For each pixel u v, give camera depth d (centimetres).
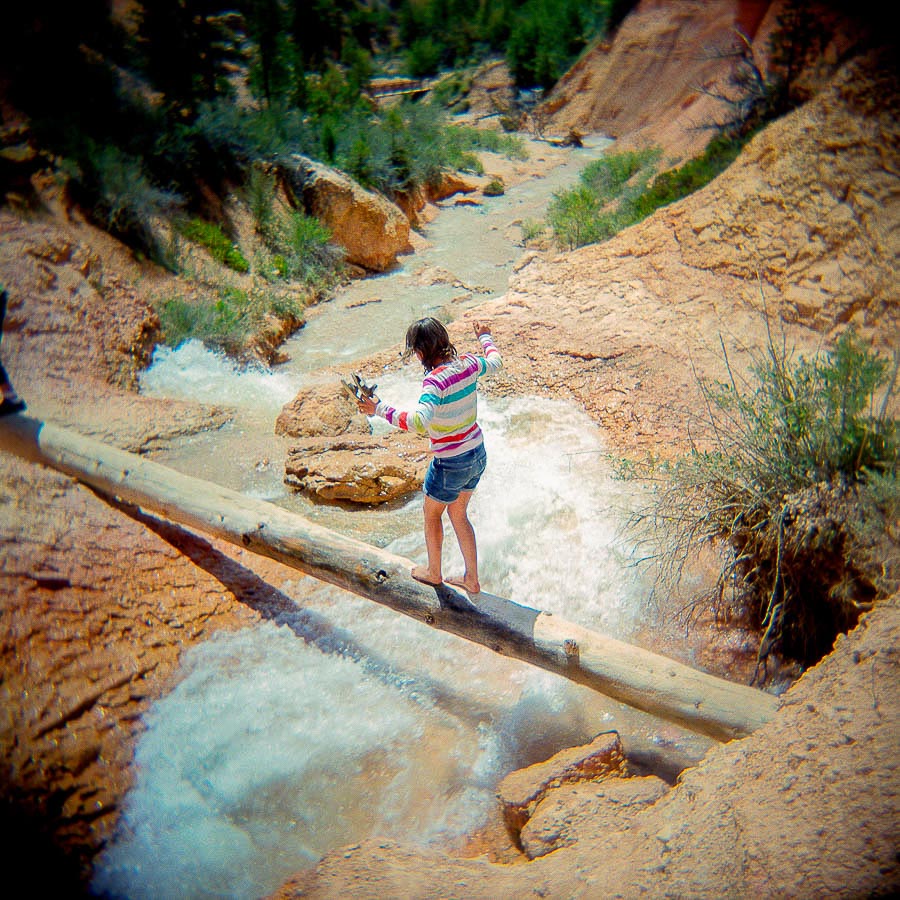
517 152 2797
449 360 394
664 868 300
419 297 1401
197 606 538
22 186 1031
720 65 2564
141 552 557
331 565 494
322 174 1573
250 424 828
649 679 412
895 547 448
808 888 263
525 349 941
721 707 395
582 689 494
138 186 1204
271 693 483
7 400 591
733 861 288
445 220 2031
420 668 511
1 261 855
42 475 585
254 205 1493
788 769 321
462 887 331
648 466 688
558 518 644
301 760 441
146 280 1105
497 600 452
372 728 464
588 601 559
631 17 3381
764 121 1548
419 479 689
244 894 368
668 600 552
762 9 2216
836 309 802
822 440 511
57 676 438
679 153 2064
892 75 902
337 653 520
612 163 2091
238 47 3072
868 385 520
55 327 828
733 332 855
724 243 946
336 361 1101
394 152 1989
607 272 1046
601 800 376
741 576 534
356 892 332
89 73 1432
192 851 387
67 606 478
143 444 733
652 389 815
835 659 376
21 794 379
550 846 361
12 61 1299
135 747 431
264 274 1358
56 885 360
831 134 906
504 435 784
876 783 292
